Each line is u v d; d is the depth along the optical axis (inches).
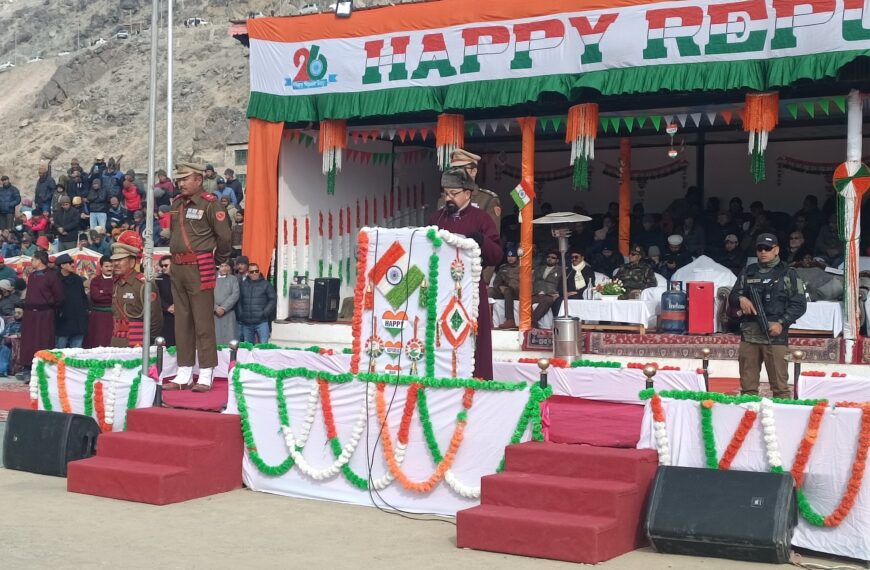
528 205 549.3
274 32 585.0
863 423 270.5
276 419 356.8
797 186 672.4
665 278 596.1
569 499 281.6
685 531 270.7
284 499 347.6
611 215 673.0
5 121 2503.7
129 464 351.6
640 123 552.4
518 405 314.2
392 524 312.3
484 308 345.1
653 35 490.9
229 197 826.8
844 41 454.6
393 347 339.6
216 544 284.5
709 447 289.4
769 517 264.2
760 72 473.1
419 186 720.3
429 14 541.6
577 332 499.8
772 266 354.9
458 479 321.1
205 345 402.6
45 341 619.2
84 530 298.7
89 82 2466.8
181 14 2684.5
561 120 559.8
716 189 693.9
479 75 530.6
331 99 569.9
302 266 635.5
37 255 622.2
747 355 357.4
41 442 387.9
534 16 516.4
